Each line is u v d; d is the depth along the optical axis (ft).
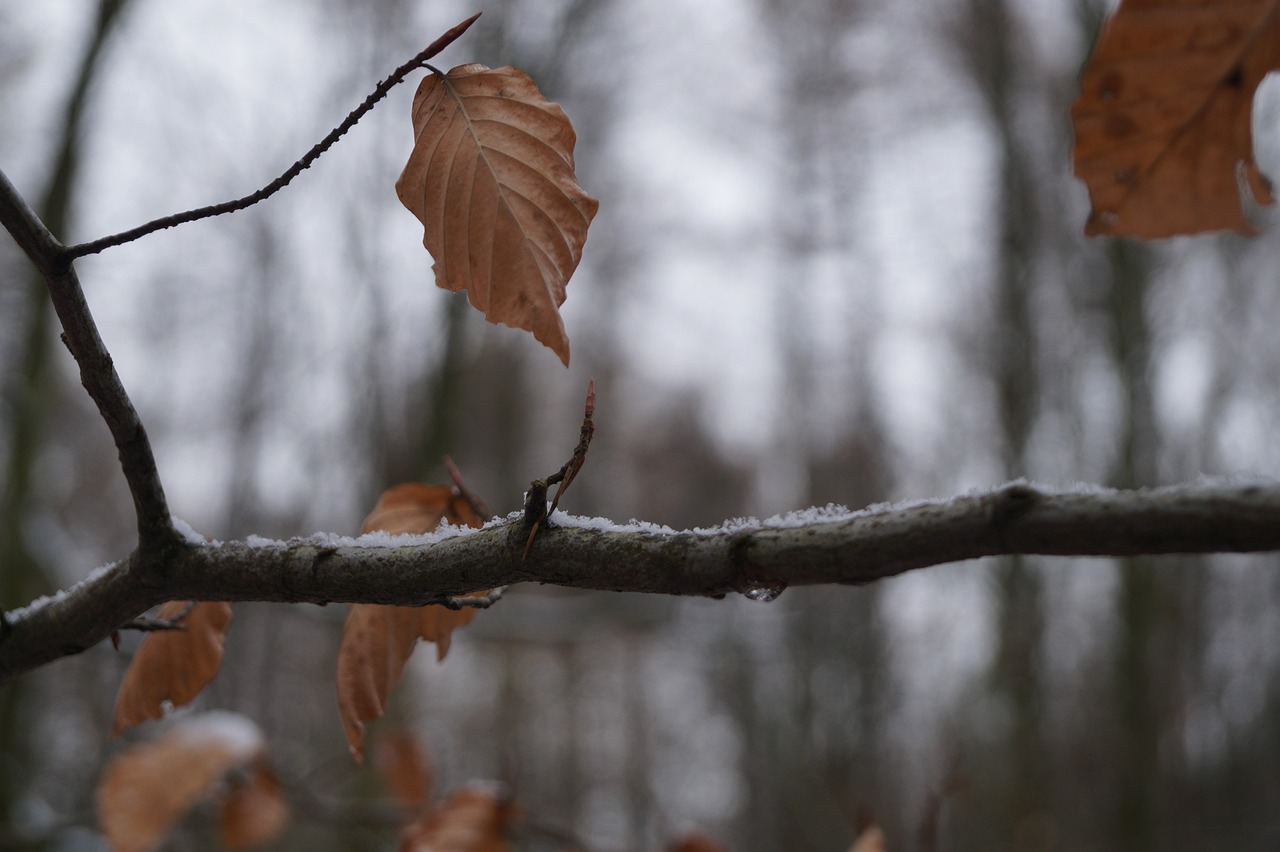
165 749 6.00
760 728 45.09
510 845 6.98
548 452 71.92
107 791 5.81
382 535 3.28
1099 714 42.37
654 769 58.29
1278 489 1.75
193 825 9.14
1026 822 35.47
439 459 32.19
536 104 3.08
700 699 55.93
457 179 3.09
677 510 83.30
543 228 3.00
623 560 2.61
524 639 25.50
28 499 22.99
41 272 3.01
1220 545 1.80
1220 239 44.42
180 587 3.54
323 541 3.35
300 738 26.78
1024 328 46.32
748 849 44.78
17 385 23.52
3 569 21.89
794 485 62.75
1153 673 40.11
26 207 2.93
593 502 76.69
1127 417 40.81
